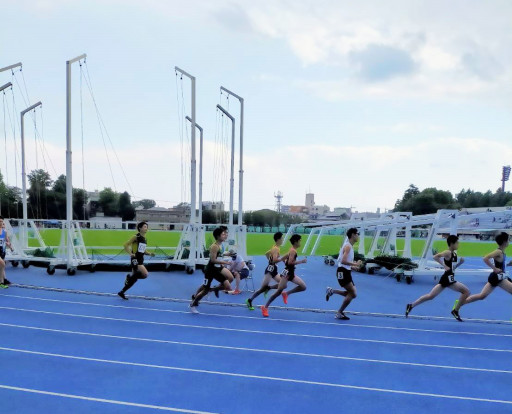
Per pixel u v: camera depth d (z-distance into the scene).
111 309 8.95
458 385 5.18
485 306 10.40
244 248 16.34
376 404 4.59
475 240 47.22
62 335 6.89
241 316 8.60
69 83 13.35
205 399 4.58
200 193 20.98
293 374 5.40
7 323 7.61
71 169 13.74
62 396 4.56
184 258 16.48
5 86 16.64
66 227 14.05
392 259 15.38
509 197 88.69
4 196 40.28
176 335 7.05
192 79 14.76
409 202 81.62
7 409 4.22
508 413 4.46
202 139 20.80
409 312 9.15
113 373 5.26
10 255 15.27
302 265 19.25
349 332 7.55
